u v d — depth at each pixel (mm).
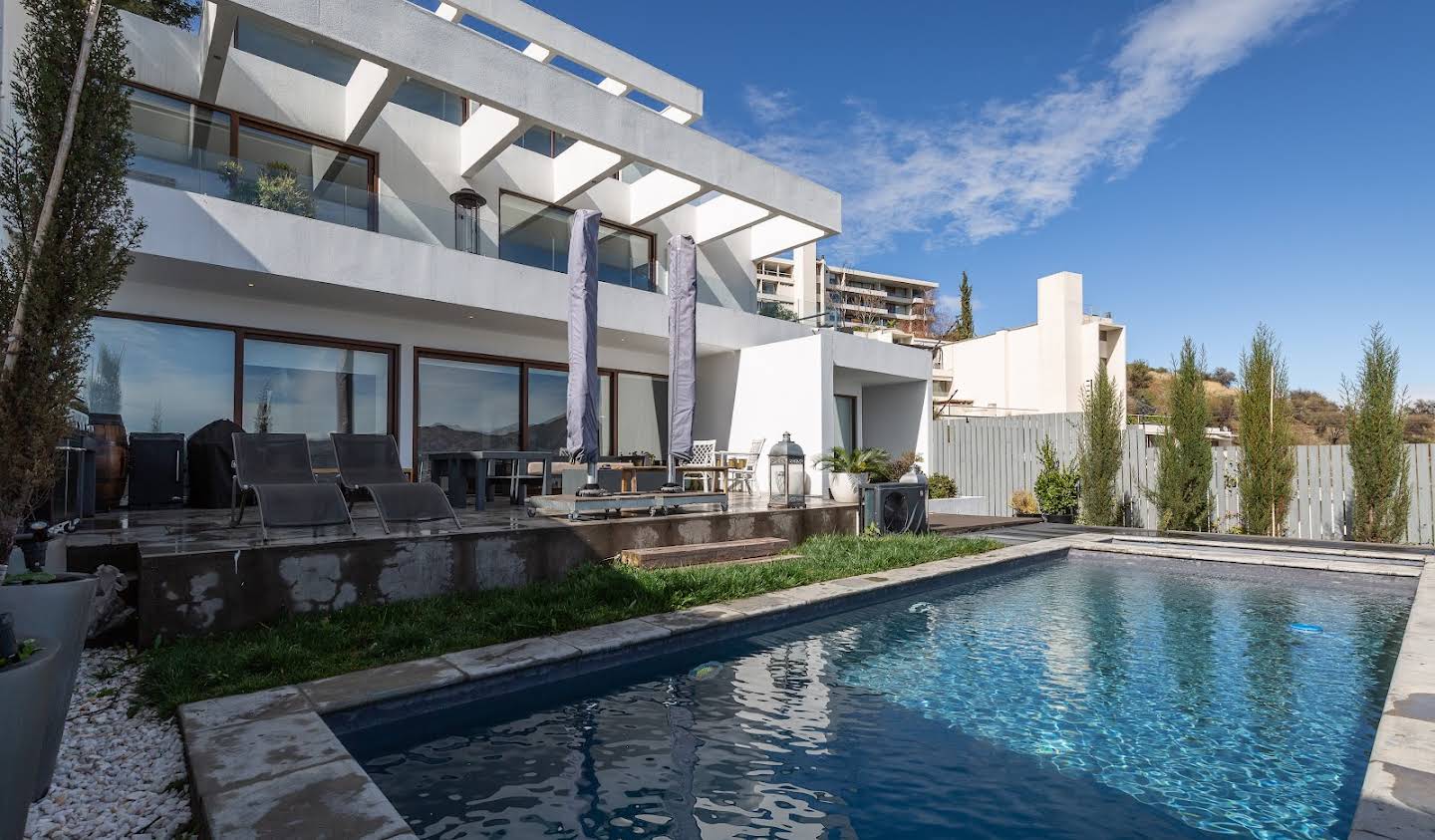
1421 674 3961
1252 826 2719
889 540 9031
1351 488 11008
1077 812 2818
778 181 13328
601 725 3705
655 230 14219
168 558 4438
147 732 3299
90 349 8172
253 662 3973
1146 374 65062
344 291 8859
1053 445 14680
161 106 8586
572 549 6609
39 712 2164
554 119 10078
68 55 3520
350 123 10156
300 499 5258
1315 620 6215
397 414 10477
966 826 2695
